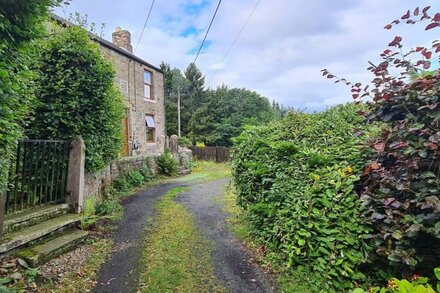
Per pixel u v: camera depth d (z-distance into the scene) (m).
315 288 2.80
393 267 2.71
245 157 5.21
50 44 5.01
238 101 34.69
